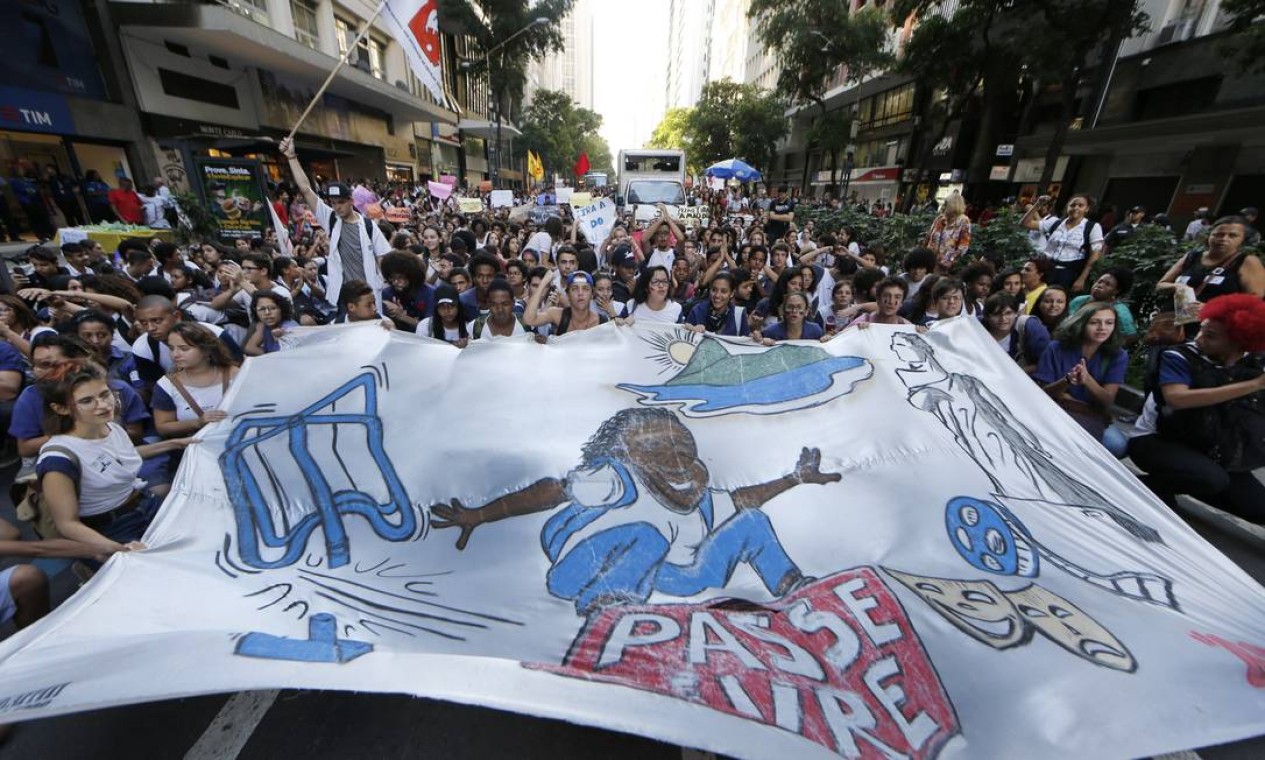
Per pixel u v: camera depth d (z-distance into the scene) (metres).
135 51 15.39
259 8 18.81
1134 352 6.68
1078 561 2.65
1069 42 13.20
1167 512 3.01
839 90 39.72
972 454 3.27
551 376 3.49
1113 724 1.88
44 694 1.55
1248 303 3.23
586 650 2.02
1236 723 1.91
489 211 20.58
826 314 6.43
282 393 3.24
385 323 3.66
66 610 1.95
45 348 3.20
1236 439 3.47
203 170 10.72
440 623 2.14
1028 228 8.66
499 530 2.69
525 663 1.85
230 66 18.84
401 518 2.73
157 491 3.29
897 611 2.31
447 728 2.42
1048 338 4.56
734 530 2.73
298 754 2.29
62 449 2.61
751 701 1.83
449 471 2.95
